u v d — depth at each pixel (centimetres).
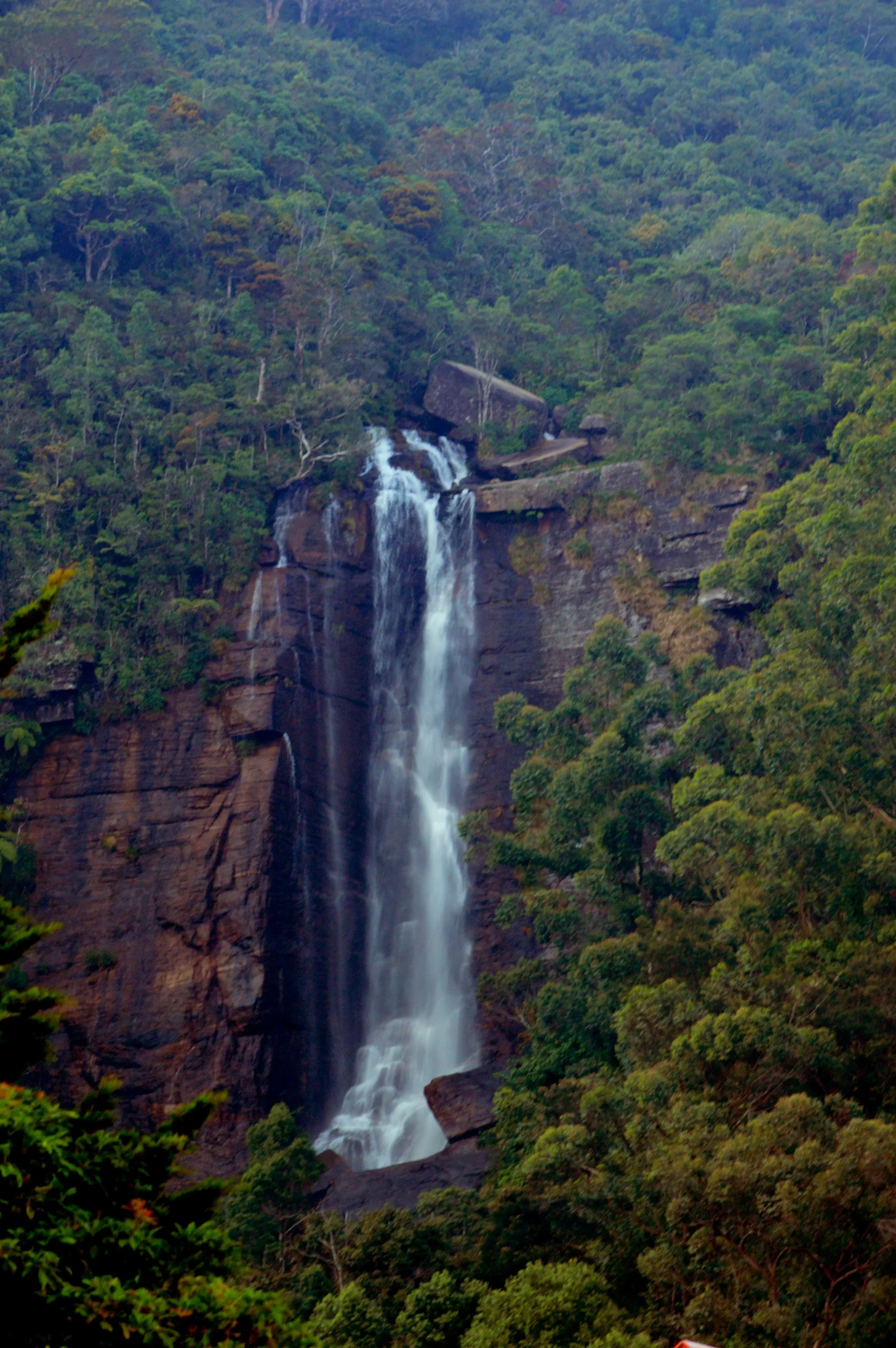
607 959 3659
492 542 6838
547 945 5706
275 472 6600
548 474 7044
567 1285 2483
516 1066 4169
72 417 6456
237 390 6869
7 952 1377
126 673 5891
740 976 3312
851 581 4222
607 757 4203
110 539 6041
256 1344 1220
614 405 7306
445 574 6869
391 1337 2694
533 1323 2416
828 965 3209
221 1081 5266
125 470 6381
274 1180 3600
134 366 6638
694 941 3659
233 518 6344
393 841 6259
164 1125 1335
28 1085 5231
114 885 5625
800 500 4916
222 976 5450
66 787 5756
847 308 7312
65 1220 1212
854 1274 2488
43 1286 1127
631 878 4303
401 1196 4131
